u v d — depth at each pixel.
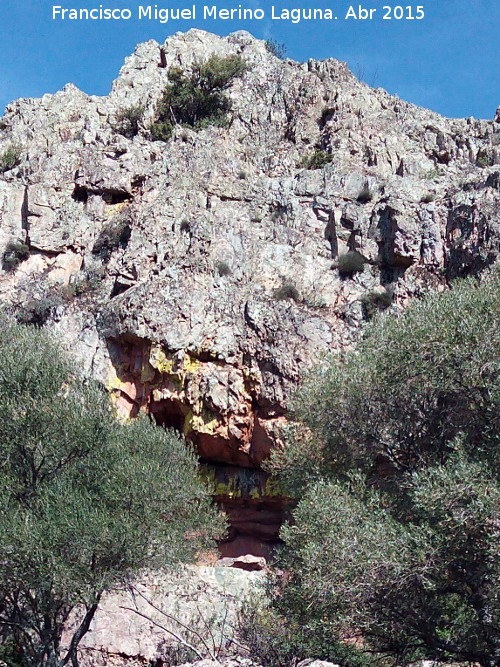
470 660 15.96
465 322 17.30
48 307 32.69
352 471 18.25
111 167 37.38
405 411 18.92
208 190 35.81
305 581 15.49
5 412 19.14
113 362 30.77
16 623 18.83
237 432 28.94
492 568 14.70
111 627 22.69
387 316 20.14
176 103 44.81
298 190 36.31
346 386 19.22
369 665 17.78
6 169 40.72
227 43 50.62
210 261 32.44
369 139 40.88
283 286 32.22
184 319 30.41
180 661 21.27
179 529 19.69
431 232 32.56
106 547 17.69
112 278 33.50
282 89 45.38
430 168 39.50
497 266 26.52
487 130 42.41
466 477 15.09
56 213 36.53
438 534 15.16
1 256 35.72
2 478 18.70
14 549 17.05
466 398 18.03
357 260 33.50
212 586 23.78
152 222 33.97
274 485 28.50
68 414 19.41
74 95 47.09
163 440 21.94
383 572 15.17
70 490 18.30
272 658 18.56
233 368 29.72
